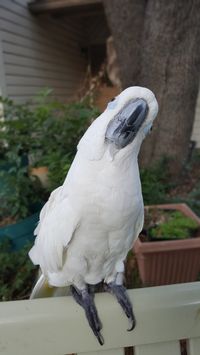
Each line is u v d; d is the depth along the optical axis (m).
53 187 0.80
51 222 0.32
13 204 0.85
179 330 0.31
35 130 0.92
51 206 0.34
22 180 0.85
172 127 1.27
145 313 0.30
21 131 0.93
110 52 2.01
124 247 0.32
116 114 0.27
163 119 1.26
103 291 0.36
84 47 2.71
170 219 0.78
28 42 1.75
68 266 0.33
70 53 2.43
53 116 0.95
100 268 0.34
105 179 0.27
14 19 1.59
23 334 0.29
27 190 0.85
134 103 0.26
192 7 1.10
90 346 0.30
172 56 1.17
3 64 1.47
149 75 1.22
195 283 0.33
